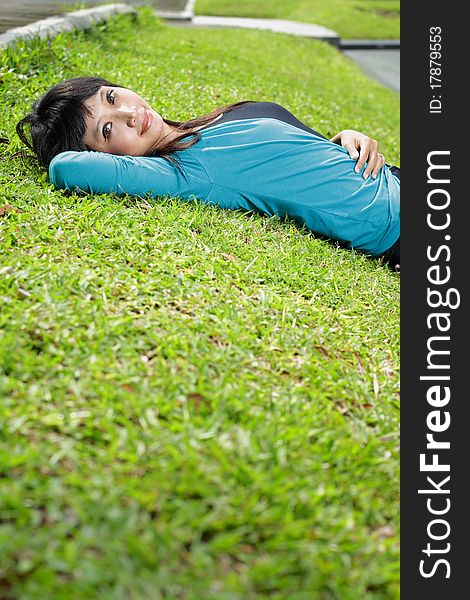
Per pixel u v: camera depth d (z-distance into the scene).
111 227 3.35
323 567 1.88
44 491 1.93
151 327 2.67
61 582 1.74
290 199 3.75
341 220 3.75
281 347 2.76
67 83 3.81
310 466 2.18
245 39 11.37
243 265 3.31
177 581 1.79
